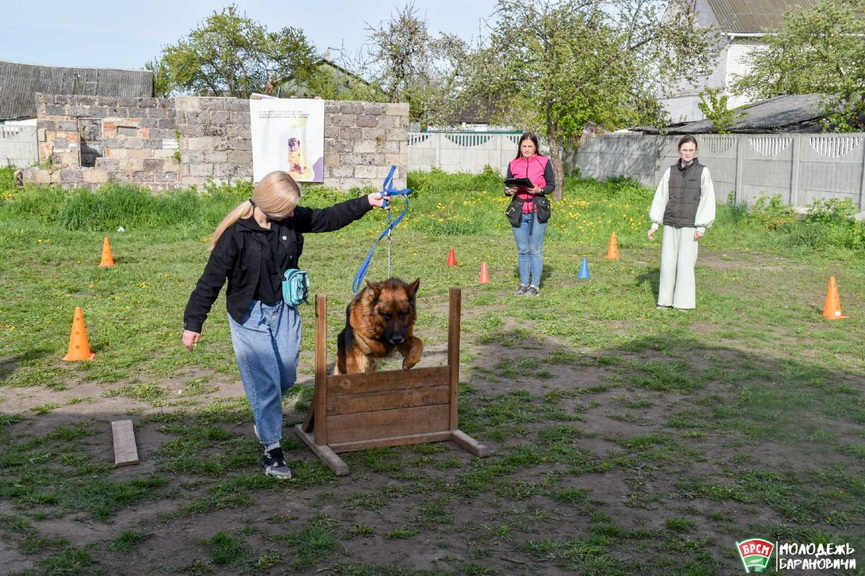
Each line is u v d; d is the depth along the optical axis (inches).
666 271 350.6
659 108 884.6
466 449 188.1
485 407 219.1
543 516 150.1
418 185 995.9
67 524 144.0
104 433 195.6
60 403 219.6
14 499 154.6
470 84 895.1
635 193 928.9
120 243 541.6
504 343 290.7
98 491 157.9
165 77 2108.8
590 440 193.5
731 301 366.0
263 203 159.5
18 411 212.2
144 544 136.7
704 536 141.8
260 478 166.4
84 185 807.7
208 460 175.6
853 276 440.5
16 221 612.7
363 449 187.3
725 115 960.3
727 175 819.4
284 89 1966.0
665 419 209.8
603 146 1227.9
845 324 326.3
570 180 1188.5
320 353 180.1
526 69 866.8
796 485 165.0
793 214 665.0
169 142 908.0
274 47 1923.0
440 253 515.2
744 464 177.2
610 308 350.6
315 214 173.5
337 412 185.2
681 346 288.0
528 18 844.6
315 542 136.5
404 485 165.9
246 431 198.4
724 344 292.2
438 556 133.4
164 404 220.1
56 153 901.2
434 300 370.9
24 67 1925.4
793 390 233.9
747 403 221.5
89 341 283.4
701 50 855.7
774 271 462.9
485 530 143.9
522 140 371.2
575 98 887.7
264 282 164.9
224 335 295.9
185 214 655.8
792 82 968.3
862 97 792.3
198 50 1919.3
